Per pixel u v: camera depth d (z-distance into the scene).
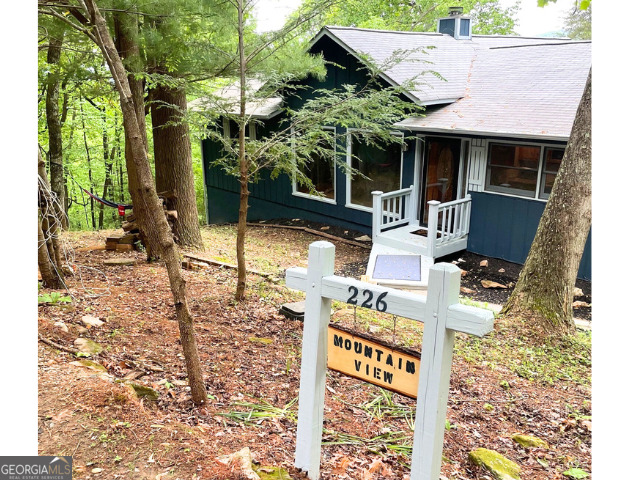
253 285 8.24
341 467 3.66
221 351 5.54
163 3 7.05
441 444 2.94
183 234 10.34
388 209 12.41
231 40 8.13
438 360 2.80
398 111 7.40
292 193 15.62
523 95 11.53
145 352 5.15
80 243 10.38
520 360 6.71
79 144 20.98
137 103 8.15
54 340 4.91
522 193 10.99
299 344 6.08
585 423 5.16
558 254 7.38
